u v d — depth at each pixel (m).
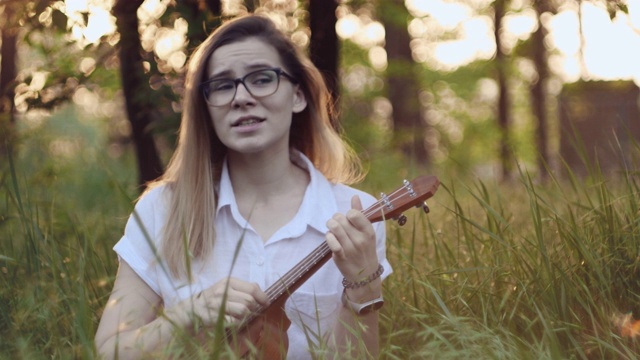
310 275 2.93
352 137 12.77
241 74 3.08
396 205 2.93
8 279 3.28
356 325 2.84
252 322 2.79
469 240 3.71
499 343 2.69
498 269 3.42
